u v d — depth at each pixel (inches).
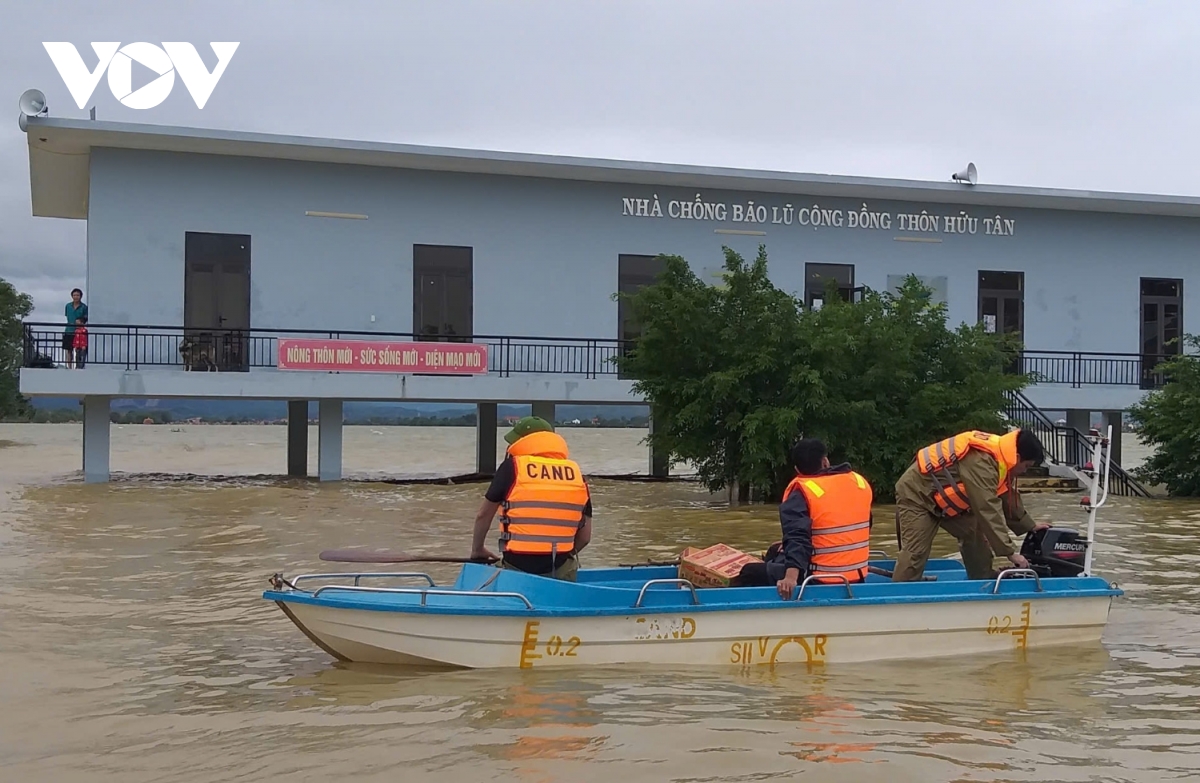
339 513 653.3
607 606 281.4
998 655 307.6
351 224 936.9
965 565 342.3
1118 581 435.2
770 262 1032.2
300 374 862.5
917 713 244.5
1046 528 342.0
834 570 301.9
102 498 736.3
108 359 877.2
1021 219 1097.4
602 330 992.9
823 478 303.6
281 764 207.9
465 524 603.2
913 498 332.2
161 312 892.6
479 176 967.0
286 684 266.1
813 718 238.8
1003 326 1095.0
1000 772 206.4
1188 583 430.6
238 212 909.8
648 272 1007.0
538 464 304.8
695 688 263.0
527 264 978.7
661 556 490.9
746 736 224.1
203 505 694.5
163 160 892.6
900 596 299.4
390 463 1259.8
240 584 408.2
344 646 281.7
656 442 781.3
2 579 417.1
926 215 1069.8
